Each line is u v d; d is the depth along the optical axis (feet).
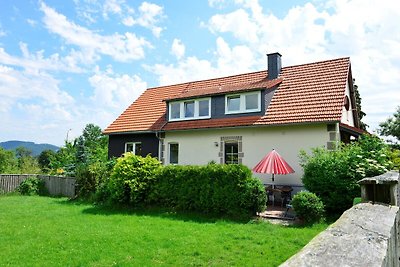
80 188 58.13
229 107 57.77
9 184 71.15
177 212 40.88
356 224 8.00
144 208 43.98
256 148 51.60
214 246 25.55
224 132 55.31
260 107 53.01
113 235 29.07
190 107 62.59
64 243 26.58
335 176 35.70
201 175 40.32
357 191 34.45
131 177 44.80
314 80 55.72
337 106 47.09
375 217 9.34
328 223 32.99
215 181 38.99
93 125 222.69
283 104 52.85
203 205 39.63
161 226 32.83
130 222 35.01
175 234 29.40
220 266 21.26
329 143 45.03
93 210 43.88
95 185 55.72
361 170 33.76
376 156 35.17
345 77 53.26
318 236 6.66
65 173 77.05
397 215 11.53
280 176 48.60
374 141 37.81
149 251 24.47
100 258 22.93
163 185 43.42
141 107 75.31
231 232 29.91
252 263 21.77
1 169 98.12
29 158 127.13
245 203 36.68
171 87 78.59
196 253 24.00
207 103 60.13
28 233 30.04
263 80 62.64
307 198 33.55
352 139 58.95
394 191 14.21
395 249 9.80
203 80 74.13
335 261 5.06
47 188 71.36
